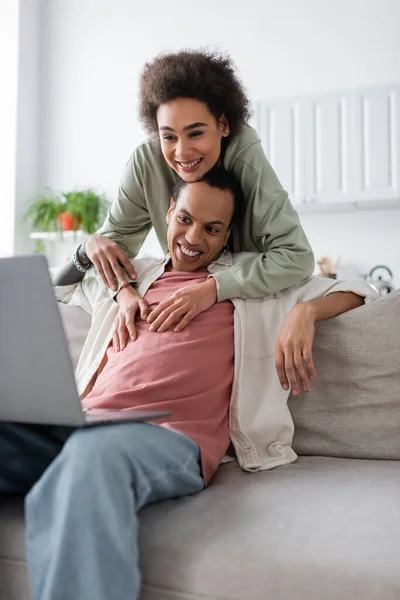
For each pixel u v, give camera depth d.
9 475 1.05
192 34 4.91
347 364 1.40
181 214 1.49
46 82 5.30
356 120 4.16
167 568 0.91
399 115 4.09
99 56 5.17
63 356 0.91
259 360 1.44
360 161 4.14
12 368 0.95
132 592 0.85
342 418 1.38
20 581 0.95
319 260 4.45
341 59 4.53
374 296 1.51
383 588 0.80
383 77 4.44
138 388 1.28
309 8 4.62
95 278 1.72
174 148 1.49
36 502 0.90
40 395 0.94
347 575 0.82
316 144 4.25
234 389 1.36
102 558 0.84
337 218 4.49
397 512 0.99
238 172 1.60
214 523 0.97
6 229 5.03
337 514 0.98
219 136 1.52
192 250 1.52
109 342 1.49
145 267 1.63
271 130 4.34
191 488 1.11
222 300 1.45
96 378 1.48
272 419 1.38
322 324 1.44
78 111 5.20
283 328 1.40
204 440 1.20
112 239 1.79
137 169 1.71
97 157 5.13
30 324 0.92
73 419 0.93
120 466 0.91
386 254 4.38
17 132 5.06
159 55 1.57
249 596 0.86
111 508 0.87
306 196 4.24
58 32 5.29
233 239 1.68
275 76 4.68
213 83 1.45
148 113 1.58
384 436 1.35
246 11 4.77
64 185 5.21
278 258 1.50
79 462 0.89
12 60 5.09
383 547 0.87
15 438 1.05
